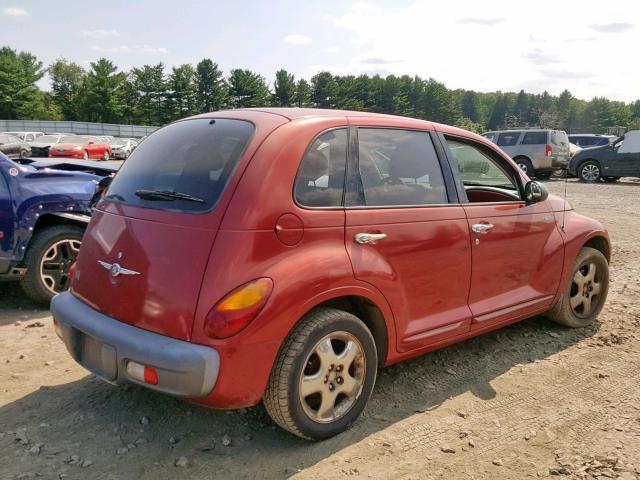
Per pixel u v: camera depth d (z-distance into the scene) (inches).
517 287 174.2
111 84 3334.2
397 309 136.9
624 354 182.1
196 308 109.9
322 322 121.1
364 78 4953.3
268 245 114.5
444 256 147.6
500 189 181.0
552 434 134.0
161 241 117.3
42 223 220.7
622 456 125.4
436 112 5718.5
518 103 7583.7
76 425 133.6
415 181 146.4
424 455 124.6
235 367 110.2
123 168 144.6
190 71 3678.6
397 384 157.5
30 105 3142.2
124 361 115.8
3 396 147.3
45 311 217.5
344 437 130.3
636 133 798.5
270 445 126.9
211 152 125.8
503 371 167.9
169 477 114.9
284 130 124.1
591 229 199.0
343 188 129.5
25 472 115.3
